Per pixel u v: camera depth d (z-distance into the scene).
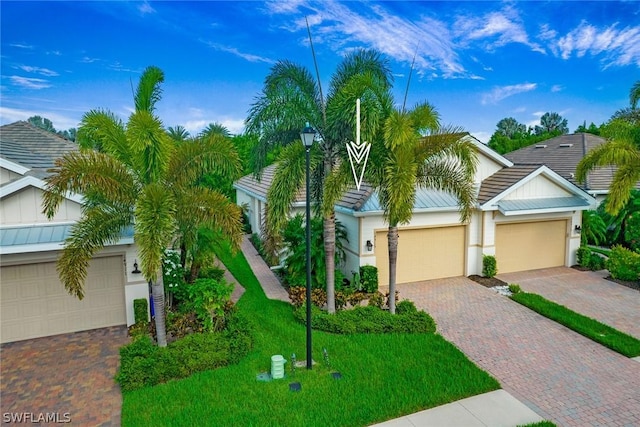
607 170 22.78
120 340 11.84
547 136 46.53
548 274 17.91
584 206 17.70
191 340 10.57
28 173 12.32
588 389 9.13
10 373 10.04
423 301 14.86
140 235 9.02
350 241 16.77
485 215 17.34
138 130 9.34
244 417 8.05
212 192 10.66
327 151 12.92
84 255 9.70
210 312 11.56
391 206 11.60
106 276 12.69
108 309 12.77
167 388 9.08
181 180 10.38
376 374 9.62
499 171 18.88
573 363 10.31
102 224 9.98
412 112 12.39
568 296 15.15
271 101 12.29
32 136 18.97
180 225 10.92
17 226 11.62
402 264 16.97
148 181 10.24
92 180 9.11
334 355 10.55
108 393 9.14
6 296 11.79
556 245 18.92
